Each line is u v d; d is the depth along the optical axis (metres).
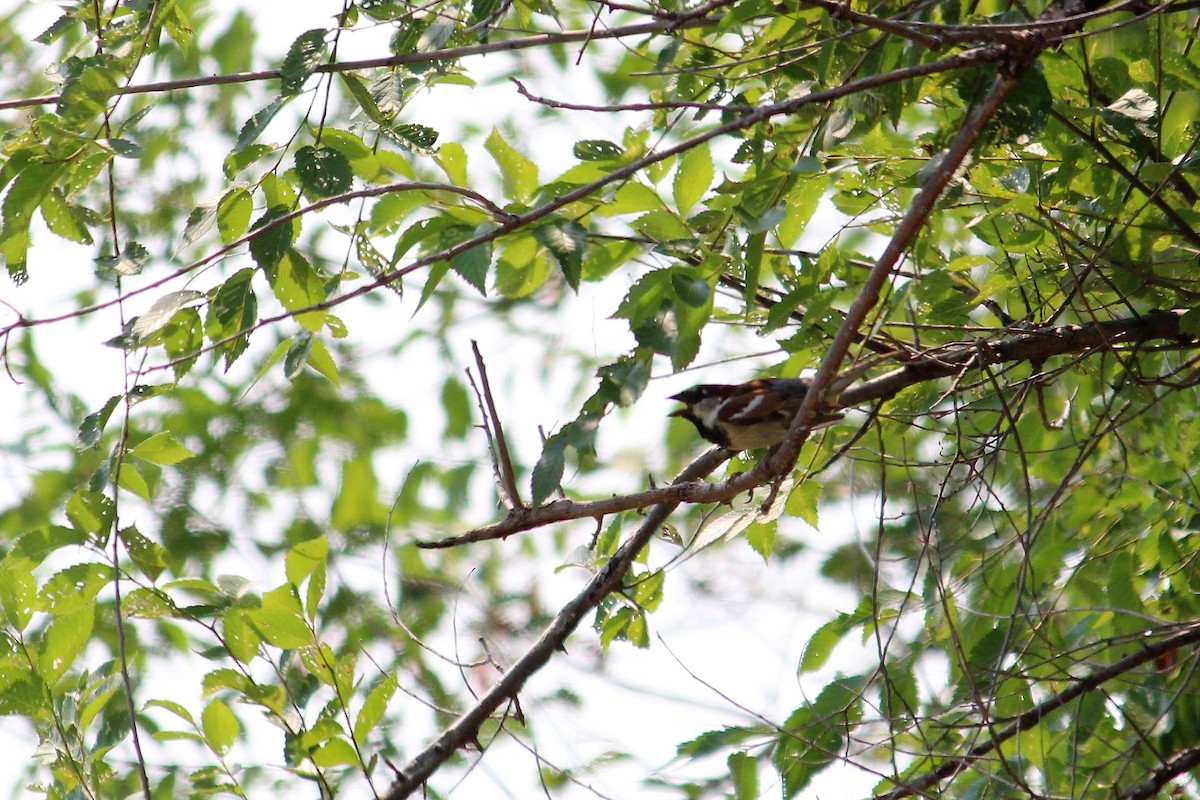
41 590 10.14
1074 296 10.68
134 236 18.56
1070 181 9.73
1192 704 10.59
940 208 9.06
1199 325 9.74
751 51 10.26
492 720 13.30
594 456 7.93
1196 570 11.37
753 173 9.94
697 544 11.02
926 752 10.09
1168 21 10.41
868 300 7.92
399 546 19.59
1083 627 11.17
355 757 10.12
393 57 8.91
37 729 10.16
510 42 8.77
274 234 8.61
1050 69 9.80
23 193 8.95
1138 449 12.20
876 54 9.09
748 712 9.97
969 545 11.91
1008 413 9.20
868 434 12.15
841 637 11.29
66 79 8.85
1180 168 9.25
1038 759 10.79
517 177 9.60
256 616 10.12
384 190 8.32
